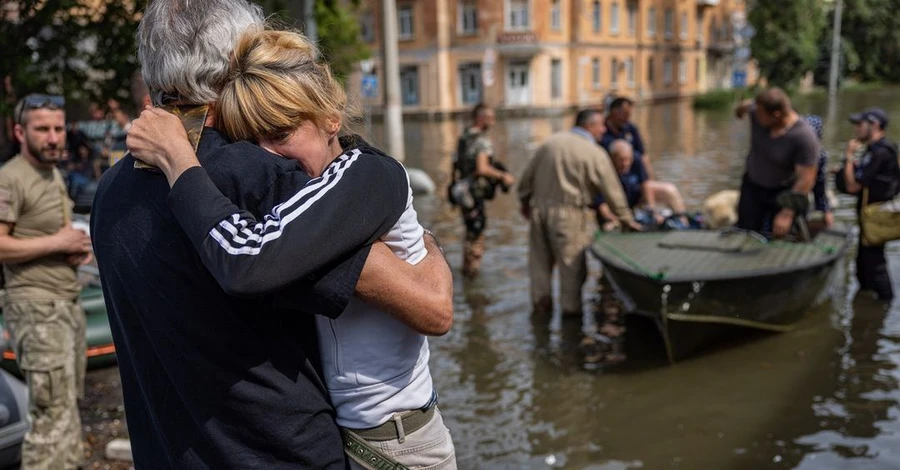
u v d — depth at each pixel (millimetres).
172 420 1549
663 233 6520
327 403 1590
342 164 1487
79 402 4742
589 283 7379
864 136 6613
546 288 6500
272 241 1368
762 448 4145
